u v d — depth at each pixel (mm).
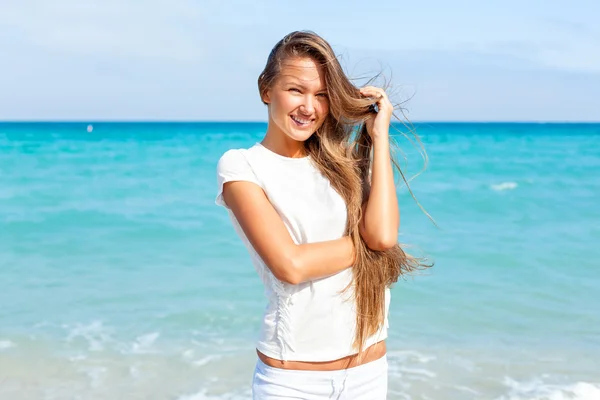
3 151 37031
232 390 5215
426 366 5668
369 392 2480
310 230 2428
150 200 16812
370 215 2410
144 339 6324
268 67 2436
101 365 5691
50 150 38125
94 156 33125
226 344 6195
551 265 9516
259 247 2336
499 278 8727
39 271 9109
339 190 2492
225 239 11461
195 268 9258
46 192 18344
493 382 5348
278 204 2418
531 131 91188
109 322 6836
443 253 10312
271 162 2479
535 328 6715
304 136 2432
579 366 5688
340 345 2408
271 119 2496
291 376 2381
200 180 21719
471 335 6480
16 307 7359
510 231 12414
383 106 2512
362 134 2635
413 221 13656
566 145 46875
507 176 23578
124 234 12000
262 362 2457
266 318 2436
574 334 6531
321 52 2361
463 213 14938
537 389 5219
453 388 5223
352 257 2404
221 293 7918
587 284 8438
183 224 13070
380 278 2469
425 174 24266
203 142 49094
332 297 2396
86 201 16578
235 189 2393
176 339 6320
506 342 6289
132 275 8867
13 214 14312
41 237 11719
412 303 7543
